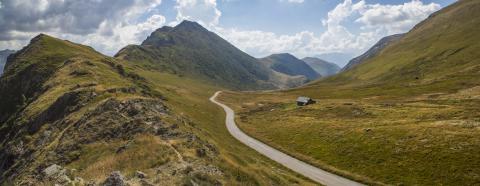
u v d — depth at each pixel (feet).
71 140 205.57
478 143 236.63
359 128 338.95
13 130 346.95
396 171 230.89
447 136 261.44
